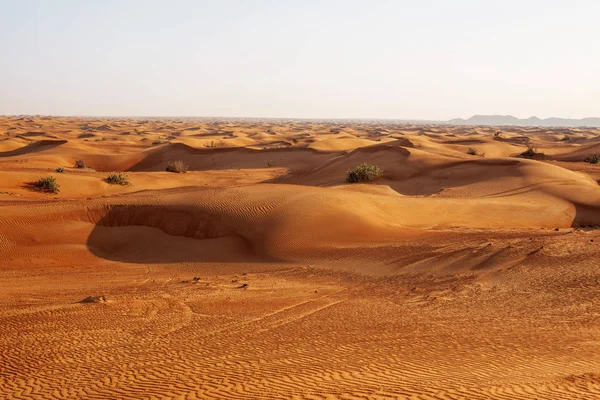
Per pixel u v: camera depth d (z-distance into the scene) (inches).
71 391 371.9
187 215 1135.0
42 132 5128.0
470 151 3221.0
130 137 4963.1
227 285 785.6
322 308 640.4
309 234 1055.0
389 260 891.4
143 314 617.0
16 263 970.7
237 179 2439.7
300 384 370.9
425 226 1234.0
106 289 782.5
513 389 344.5
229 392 358.9
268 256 989.8
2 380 398.9
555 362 409.1
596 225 1434.5
